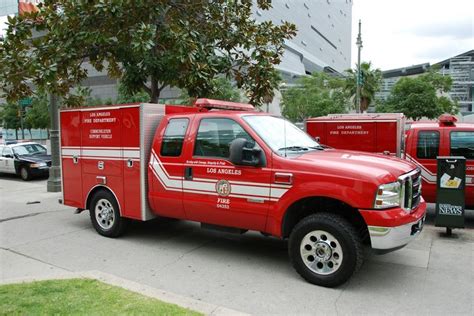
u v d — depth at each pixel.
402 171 4.73
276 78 9.40
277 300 4.35
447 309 4.13
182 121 5.98
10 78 8.03
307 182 4.74
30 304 3.80
